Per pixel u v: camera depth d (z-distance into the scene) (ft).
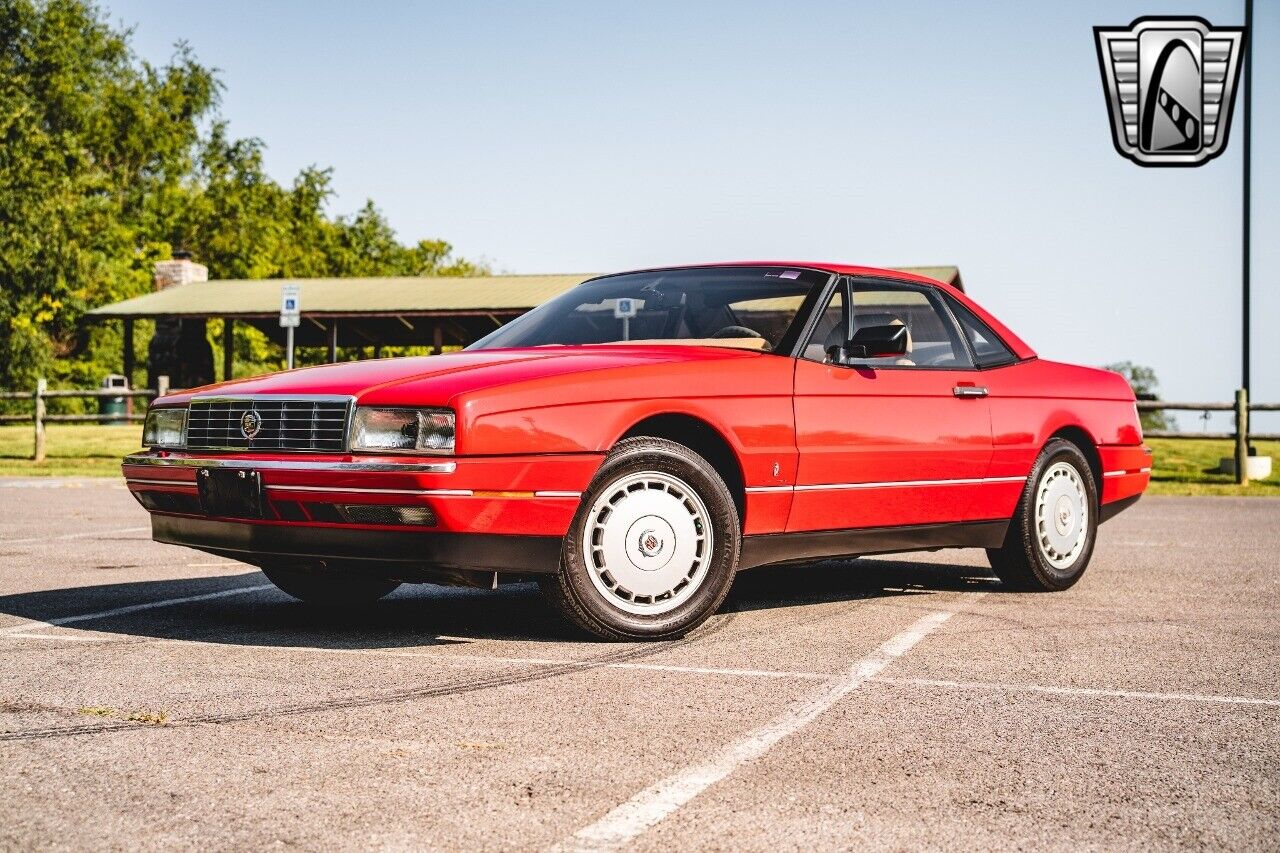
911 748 10.49
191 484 15.20
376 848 8.00
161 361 128.06
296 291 48.83
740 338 16.94
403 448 13.76
